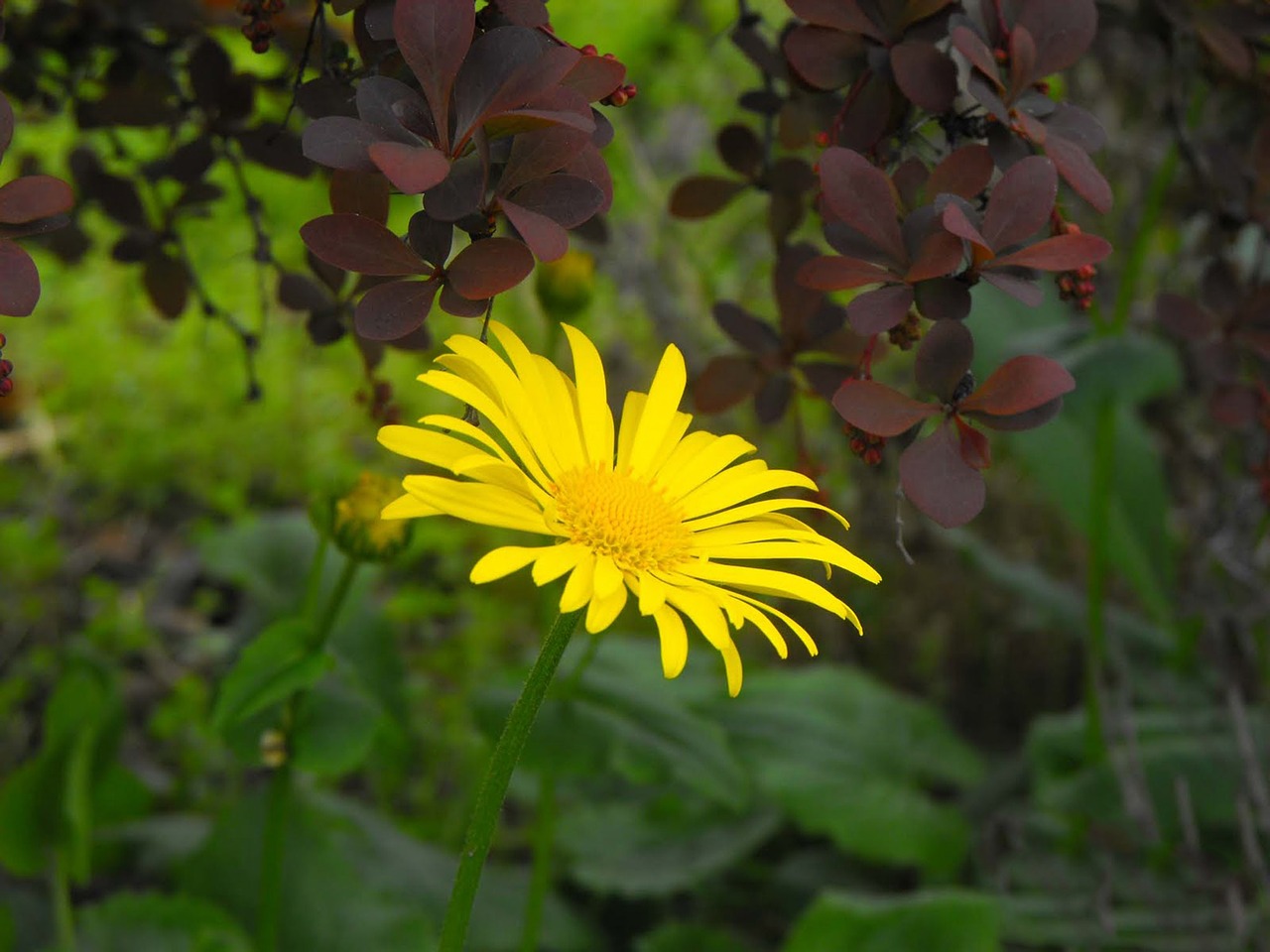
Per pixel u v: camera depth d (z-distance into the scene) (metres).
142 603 0.84
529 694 0.39
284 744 0.49
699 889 0.67
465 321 0.76
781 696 0.67
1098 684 0.61
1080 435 0.69
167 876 0.58
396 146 0.36
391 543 0.48
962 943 0.51
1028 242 0.39
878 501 0.82
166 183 0.54
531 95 0.36
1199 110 0.56
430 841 0.68
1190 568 0.71
